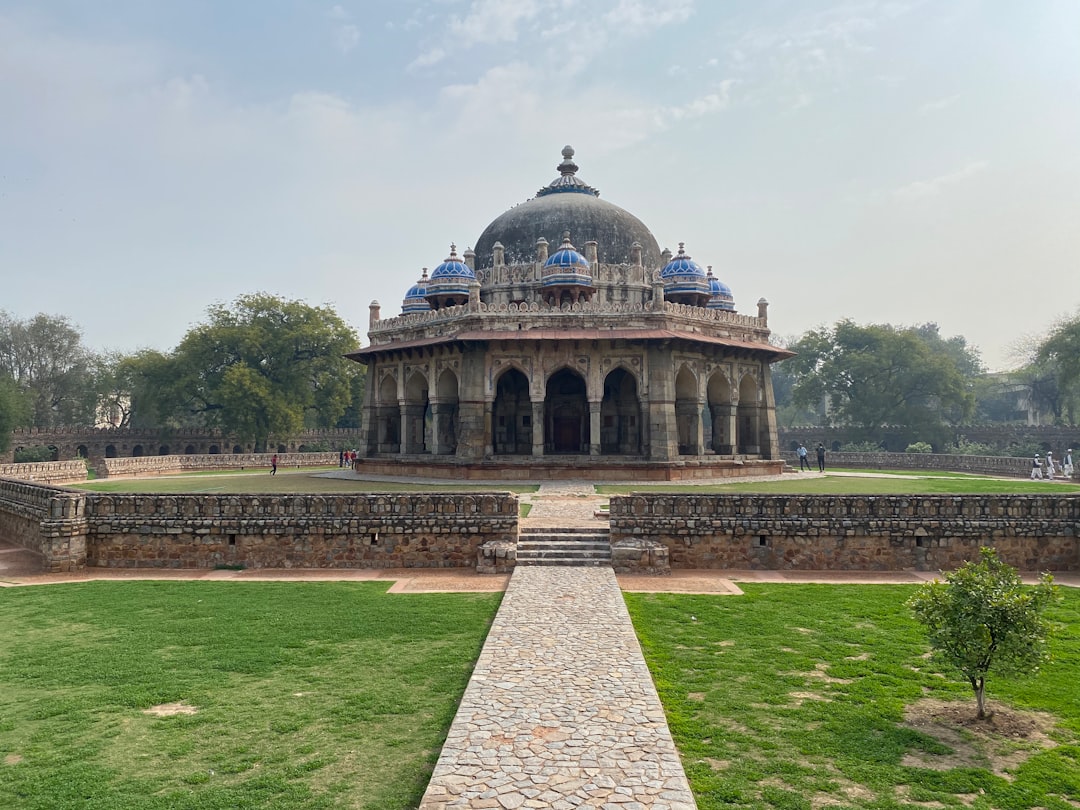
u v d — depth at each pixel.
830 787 5.10
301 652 8.20
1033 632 6.31
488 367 25.81
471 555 13.09
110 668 7.73
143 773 5.37
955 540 12.90
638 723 5.68
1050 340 47.78
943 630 6.49
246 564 13.27
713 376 28.11
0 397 43.94
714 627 9.12
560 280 27.31
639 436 28.56
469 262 32.47
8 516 17.23
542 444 25.75
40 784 5.20
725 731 6.01
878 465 38.41
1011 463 31.09
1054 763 5.53
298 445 55.78
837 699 6.76
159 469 33.44
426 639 8.62
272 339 48.78
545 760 5.04
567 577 11.35
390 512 13.23
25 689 7.16
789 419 85.81
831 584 11.74
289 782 5.18
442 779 4.76
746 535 12.98
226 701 6.77
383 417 30.53
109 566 13.42
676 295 29.28
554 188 34.81
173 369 48.44
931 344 81.25
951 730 6.13
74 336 58.72
